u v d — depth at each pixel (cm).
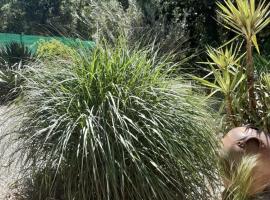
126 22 996
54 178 363
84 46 422
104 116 372
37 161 383
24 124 397
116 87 383
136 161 359
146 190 356
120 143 362
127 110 378
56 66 415
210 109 438
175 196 372
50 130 357
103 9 1033
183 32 970
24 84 427
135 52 412
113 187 352
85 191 360
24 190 418
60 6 2645
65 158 366
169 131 372
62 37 456
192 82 452
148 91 389
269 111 434
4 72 902
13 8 3225
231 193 375
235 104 445
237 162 390
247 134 400
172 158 369
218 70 468
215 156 395
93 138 355
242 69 456
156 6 1092
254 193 392
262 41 990
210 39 1044
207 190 390
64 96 391
